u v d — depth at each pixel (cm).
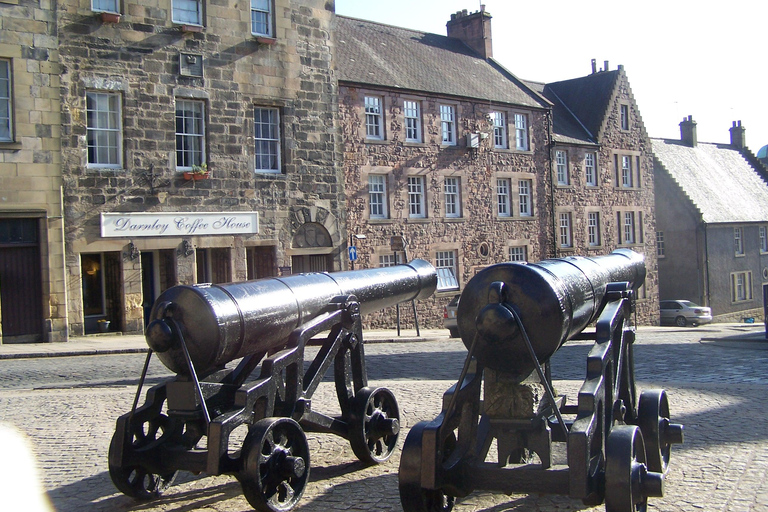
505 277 462
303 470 521
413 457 428
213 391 539
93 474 632
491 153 2825
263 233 2092
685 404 871
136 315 1856
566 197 3192
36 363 1408
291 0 2167
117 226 1825
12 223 1700
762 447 657
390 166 2447
